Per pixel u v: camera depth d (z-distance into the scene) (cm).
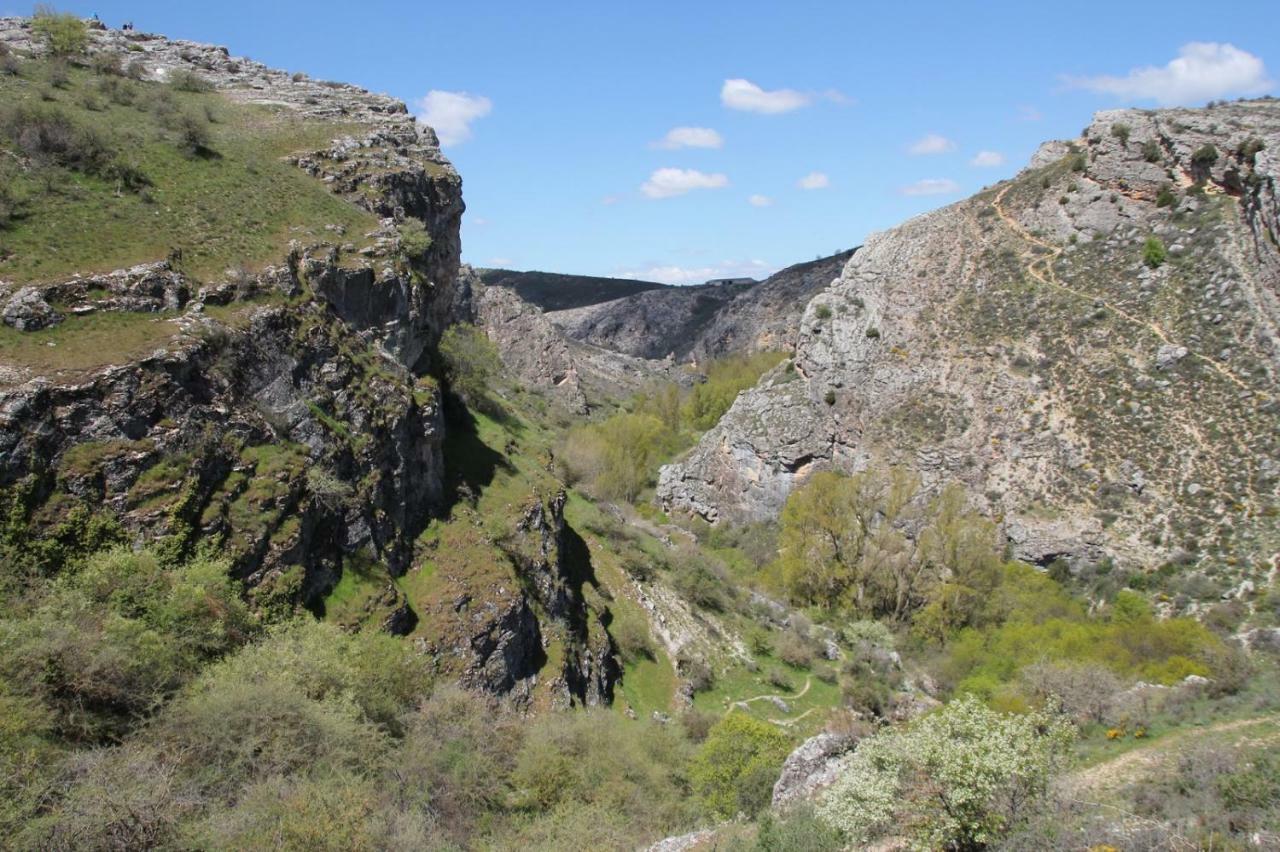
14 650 1584
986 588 5447
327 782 1638
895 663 4997
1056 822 1323
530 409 8756
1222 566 4866
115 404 2228
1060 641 4338
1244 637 4241
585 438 7931
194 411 2409
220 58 6025
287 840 1420
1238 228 6444
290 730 1736
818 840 1511
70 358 2273
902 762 1453
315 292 3152
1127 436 5878
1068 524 5650
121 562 1977
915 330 7638
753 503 7856
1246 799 1434
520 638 3064
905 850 1405
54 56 4531
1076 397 6322
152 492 2209
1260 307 5919
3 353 2206
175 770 1547
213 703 1722
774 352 12675
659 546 5900
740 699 4228
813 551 6159
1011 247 7794
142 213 3066
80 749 1538
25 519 1994
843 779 1563
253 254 3066
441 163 5069
